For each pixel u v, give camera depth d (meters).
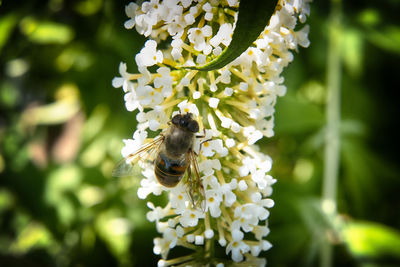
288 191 0.26
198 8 0.19
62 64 0.29
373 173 0.27
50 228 0.27
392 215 0.27
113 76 0.27
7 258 0.27
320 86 0.27
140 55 0.19
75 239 0.27
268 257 0.25
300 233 0.25
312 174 0.27
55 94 0.30
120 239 0.26
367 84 0.27
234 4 0.19
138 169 0.21
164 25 0.20
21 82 0.30
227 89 0.19
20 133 0.30
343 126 0.26
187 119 0.20
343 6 0.26
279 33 0.19
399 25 0.27
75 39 0.27
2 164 0.28
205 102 0.20
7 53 0.27
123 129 0.27
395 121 0.27
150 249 0.26
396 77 0.27
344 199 0.27
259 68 0.20
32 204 0.27
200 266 0.20
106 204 0.27
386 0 0.27
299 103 0.26
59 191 0.27
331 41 0.26
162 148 0.20
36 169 0.28
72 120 0.29
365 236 0.24
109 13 0.26
